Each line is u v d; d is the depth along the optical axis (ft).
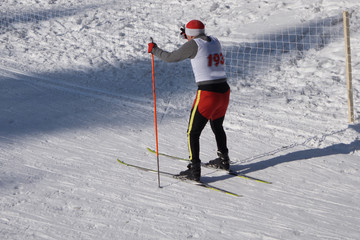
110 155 50.49
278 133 57.77
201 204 39.93
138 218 37.17
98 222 36.29
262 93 73.20
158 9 120.26
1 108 63.72
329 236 35.06
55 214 37.19
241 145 54.34
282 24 99.76
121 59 89.66
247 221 37.19
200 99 41.63
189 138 43.29
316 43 89.92
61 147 52.01
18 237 33.73
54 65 85.92
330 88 72.95
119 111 65.41
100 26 109.09
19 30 106.73
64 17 116.78
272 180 45.21
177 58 41.19
